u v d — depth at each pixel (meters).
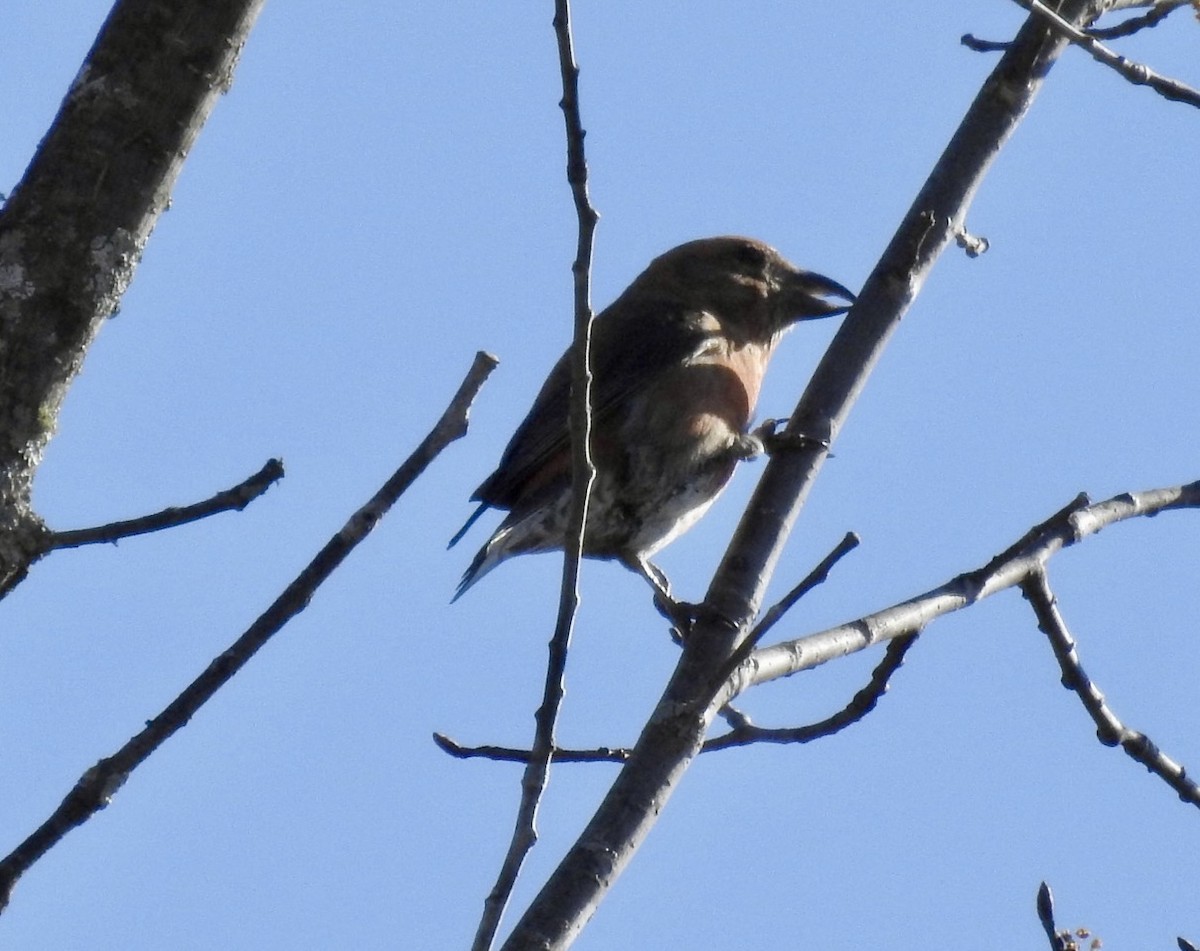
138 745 6.36
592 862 6.58
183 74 7.00
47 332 6.76
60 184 6.88
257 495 6.77
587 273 6.11
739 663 6.84
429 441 6.50
